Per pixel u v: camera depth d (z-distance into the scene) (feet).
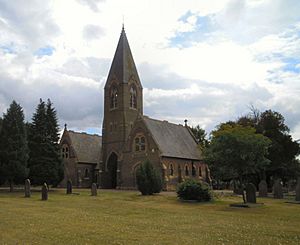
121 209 86.12
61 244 42.16
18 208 84.12
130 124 222.89
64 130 251.39
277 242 44.88
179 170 200.95
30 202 102.83
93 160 250.78
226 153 103.40
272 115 189.57
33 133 174.19
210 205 98.94
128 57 235.61
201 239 46.03
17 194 142.20
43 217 67.15
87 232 50.26
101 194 141.18
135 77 233.76
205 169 225.76
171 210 85.81
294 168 196.24
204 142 250.16
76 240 44.52
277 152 180.34
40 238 45.70
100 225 57.47
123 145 216.33
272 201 112.27
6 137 161.99
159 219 67.77
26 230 51.57
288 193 183.83
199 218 70.08
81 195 136.05
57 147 177.88
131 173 200.34
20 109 167.73
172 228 55.47
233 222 64.34
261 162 111.14
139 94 234.99
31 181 170.60
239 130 108.37
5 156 160.66
